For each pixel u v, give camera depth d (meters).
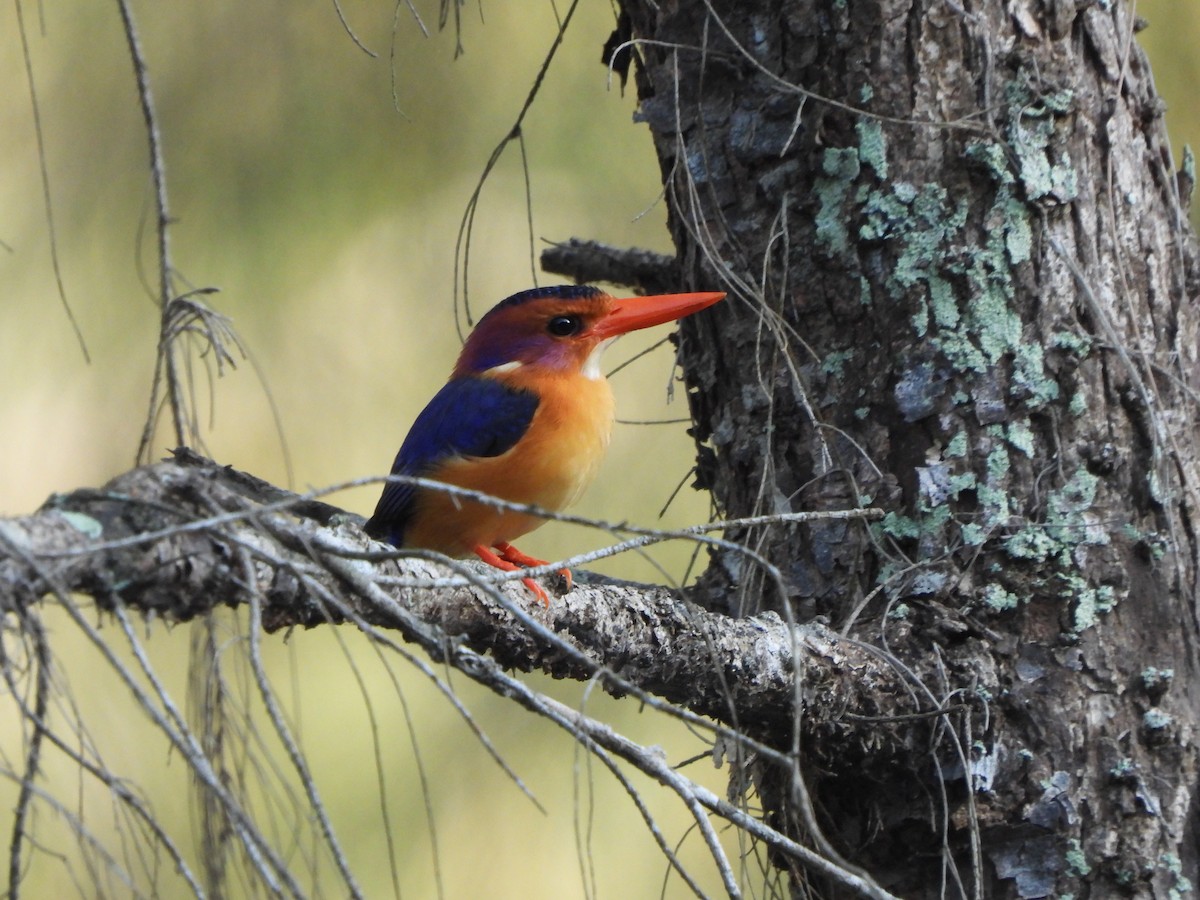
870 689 6.14
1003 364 6.36
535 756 9.76
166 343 5.12
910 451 6.48
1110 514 6.29
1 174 9.59
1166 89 9.79
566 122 10.11
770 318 6.58
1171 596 6.29
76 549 3.75
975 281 6.38
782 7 6.65
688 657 5.94
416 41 9.81
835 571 6.57
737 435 6.97
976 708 6.16
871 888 4.68
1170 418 6.44
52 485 9.52
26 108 9.60
